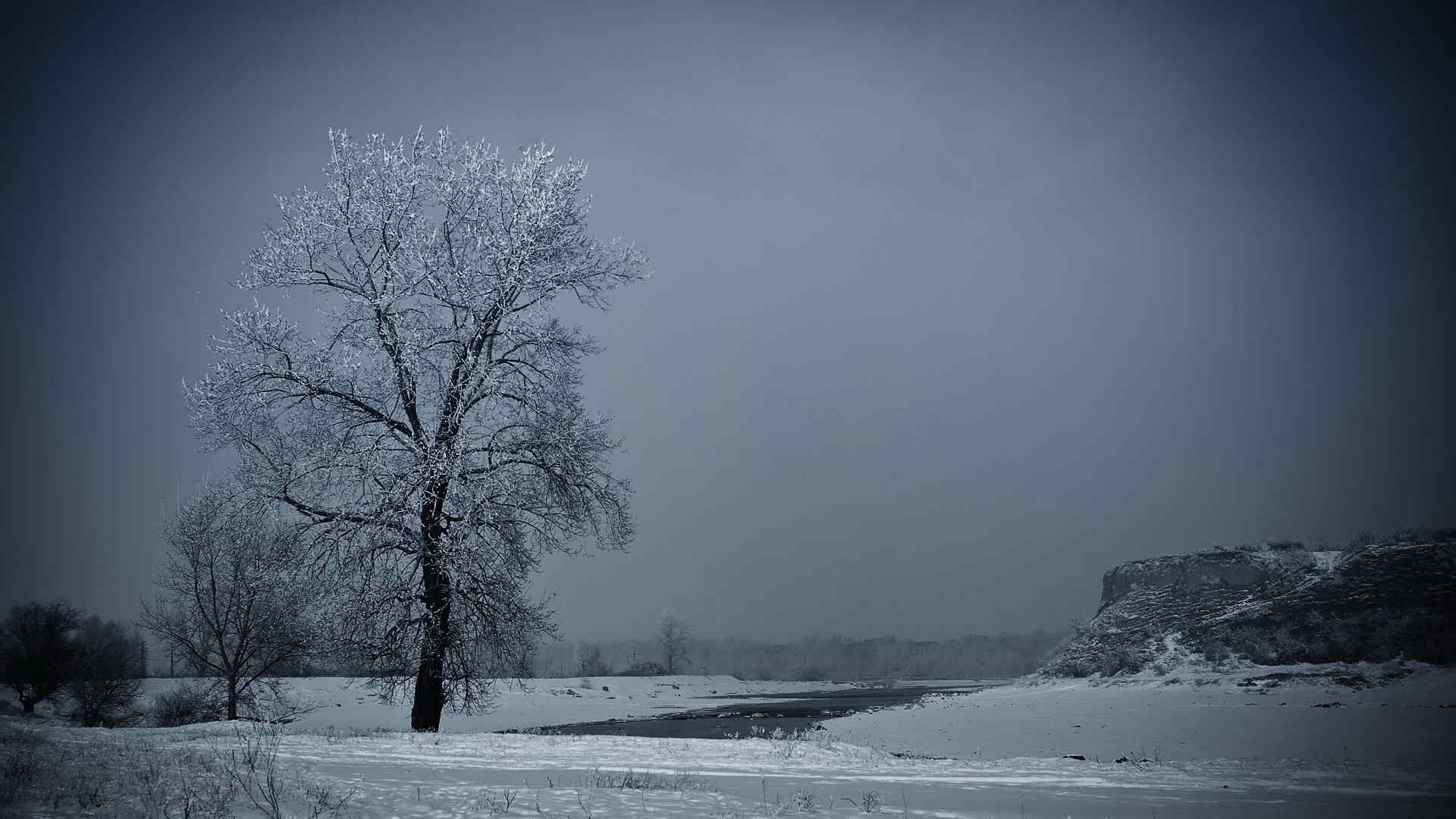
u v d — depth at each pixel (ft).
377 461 76.59
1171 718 108.99
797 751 60.29
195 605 112.47
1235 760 65.87
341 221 82.12
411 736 62.59
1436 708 100.63
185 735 59.82
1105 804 36.09
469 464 76.79
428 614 75.61
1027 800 36.40
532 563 78.79
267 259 80.59
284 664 114.42
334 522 75.66
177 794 27.48
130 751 39.45
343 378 79.56
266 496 75.92
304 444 78.07
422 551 76.02
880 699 244.22
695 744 62.39
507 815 27.12
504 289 80.02
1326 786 46.70
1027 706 136.67
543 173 85.81
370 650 76.02
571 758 47.85
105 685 126.31
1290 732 91.97
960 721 124.47
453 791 31.17
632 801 30.50
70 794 26.89
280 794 28.68
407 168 84.64
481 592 75.72
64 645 137.49
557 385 83.10
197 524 109.19
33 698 134.31
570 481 81.15
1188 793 41.37
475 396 79.10
